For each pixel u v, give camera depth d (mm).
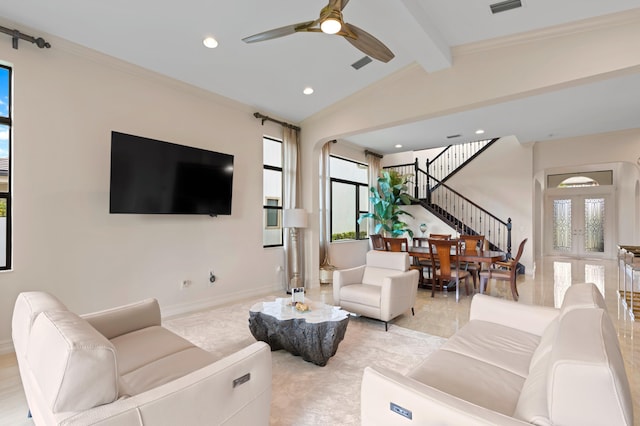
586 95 4504
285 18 3088
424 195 9172
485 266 5684
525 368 1712
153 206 3639
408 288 3846
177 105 4121
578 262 9047
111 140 3346
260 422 1535
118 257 3568
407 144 7496
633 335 3330
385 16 2936
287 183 5547
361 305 3707
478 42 3527
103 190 3463
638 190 8656
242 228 4891
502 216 7723
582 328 1266
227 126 4703
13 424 1934
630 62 2818
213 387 1310
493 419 1037
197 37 3291
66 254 3205
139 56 3537
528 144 7336
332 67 4059
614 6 2787
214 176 4273
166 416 1154
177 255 4094
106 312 2160
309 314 2781
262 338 2918
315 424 1917
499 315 2361
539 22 3111
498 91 3475
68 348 1028
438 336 3359
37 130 3039
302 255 5652
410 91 4176
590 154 6727
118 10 2832
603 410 952
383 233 8188
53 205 3127
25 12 2789
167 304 3990
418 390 1206
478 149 8547
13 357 2787
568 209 10656
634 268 3996
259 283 5145
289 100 4887
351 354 2900
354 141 7199
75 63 3279
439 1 2881
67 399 1002
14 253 2916
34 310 1518
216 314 4051
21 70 2953
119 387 1187
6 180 2938
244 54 3654
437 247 5074
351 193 7668
